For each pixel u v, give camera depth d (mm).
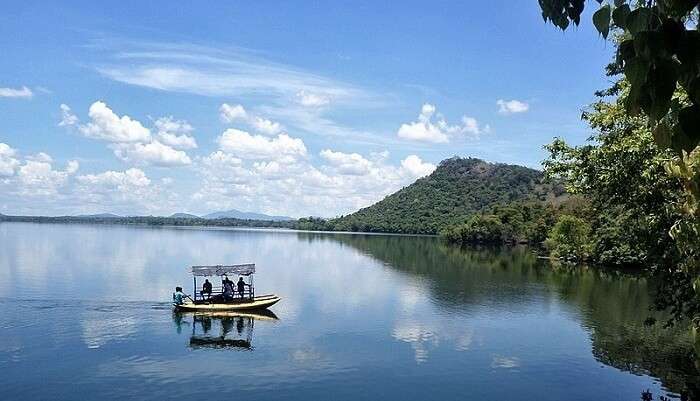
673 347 31109
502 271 76688
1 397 22859
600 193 20469
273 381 25469
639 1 3258
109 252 100875
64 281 57156
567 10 3805
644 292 54750
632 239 19703
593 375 26266
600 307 45906
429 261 95250
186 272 69250
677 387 24156
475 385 25125
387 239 199000
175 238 172125
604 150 19047
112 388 24094
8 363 27547
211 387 24406
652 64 2762
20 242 123000
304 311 43688
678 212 13328
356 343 32938
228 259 95375
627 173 18297
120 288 52875
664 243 17703
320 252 119812
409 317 41500
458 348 31938
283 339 33688
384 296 52625
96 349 30312
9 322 36562
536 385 24953
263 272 75812
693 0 2826
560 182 25125
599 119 19531
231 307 41781
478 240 154500
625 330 36156
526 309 45000
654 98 2752
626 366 27484
